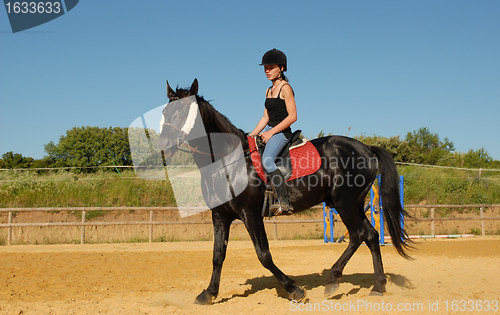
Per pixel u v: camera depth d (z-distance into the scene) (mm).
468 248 9344
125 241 11805
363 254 8758
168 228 12516
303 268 6988
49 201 13289
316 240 12086
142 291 5121
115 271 6719
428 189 15227
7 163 30594
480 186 15688
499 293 4691
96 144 29828
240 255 8727
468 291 4797
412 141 27656
